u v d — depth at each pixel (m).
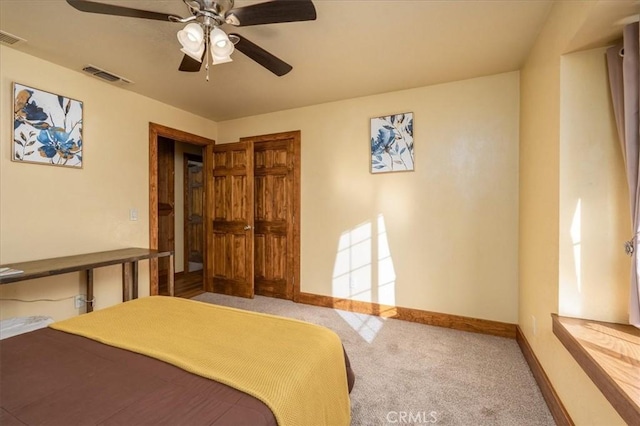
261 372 1.04
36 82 2.35
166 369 1.06
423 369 2.08
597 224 1.51
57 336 1.33
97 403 0.88
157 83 2.86
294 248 3.61
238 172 3.79
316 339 1.32
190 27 1.42
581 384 1.34
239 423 0.79
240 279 3.79
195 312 1.63
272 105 3.49
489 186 2.71
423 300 2.96
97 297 2.80
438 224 2.90
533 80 2.13
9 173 2.21
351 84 2.88
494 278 2.70
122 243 2.99
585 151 1.53
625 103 1.32
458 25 1.93
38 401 0.89
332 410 1.17
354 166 3.29
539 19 1.85
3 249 2.19
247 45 1.72
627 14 1.24
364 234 3.23
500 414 1.62
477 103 2.73
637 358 1.16
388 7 1.75
